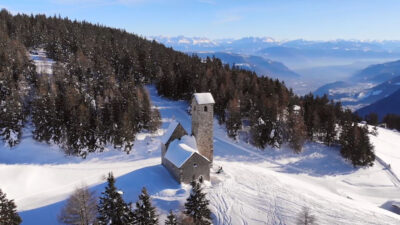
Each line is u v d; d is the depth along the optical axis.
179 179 52.84
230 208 46.28
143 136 86.69
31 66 104.31
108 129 80.12
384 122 169.88
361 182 75.56
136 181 54.19
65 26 178.62
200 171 54.34
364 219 44.50
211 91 106.88
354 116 142.75
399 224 43.62
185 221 37.38
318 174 77.94
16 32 149.50
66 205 44.41
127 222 35.00
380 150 95.81
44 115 76.38
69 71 109.69
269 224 42.69
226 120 95.31
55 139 77.38
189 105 111.56
